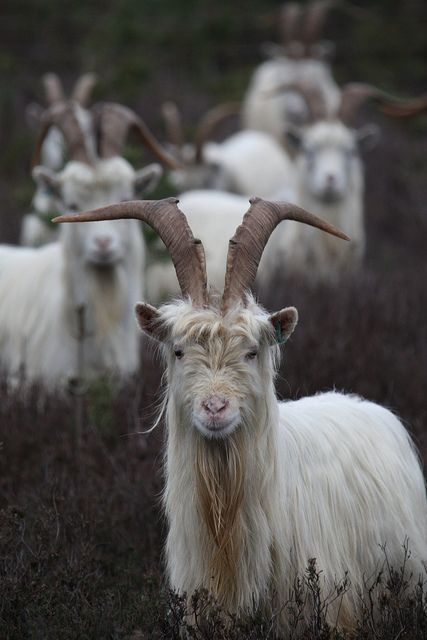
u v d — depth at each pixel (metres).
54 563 18.70
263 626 16.34
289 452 17.19
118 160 28.45
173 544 17.30
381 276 36.03
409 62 75.00
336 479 17.53
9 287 29.55
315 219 17.67
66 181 27.89
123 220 27.41
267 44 77.44
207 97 69.25
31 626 16.58
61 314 27.95
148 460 22.34
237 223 37.91
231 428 15.83
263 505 16.61
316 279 35.66
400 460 18.53
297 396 25.11
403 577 17.66
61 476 21.59
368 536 17.66
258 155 52.78
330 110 45.75
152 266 35.19
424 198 51.56
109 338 27.78
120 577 19.05
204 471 16.50
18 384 26.17
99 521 19.94
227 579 16.77
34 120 55.75
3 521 19.05
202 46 76.19
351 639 16.81
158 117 62.94
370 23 78.00
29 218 40.22
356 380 25.73
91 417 23.73
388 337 29.02
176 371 16.47
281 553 16.78
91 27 79.06
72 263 27.61
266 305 31.53
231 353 16.05
